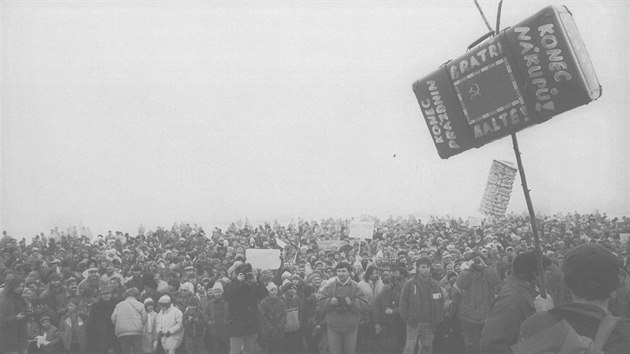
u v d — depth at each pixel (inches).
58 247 943.7
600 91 175.9
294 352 495.8
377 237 1139.9
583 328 109.5
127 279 605.0
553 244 676.1
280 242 839.1
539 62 171.6
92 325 474.3
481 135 183.5
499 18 181.2
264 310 475.8
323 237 1146.0
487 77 180.1
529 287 185.3
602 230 992.2
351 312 441.7
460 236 969.5
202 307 493.4
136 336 472.7
